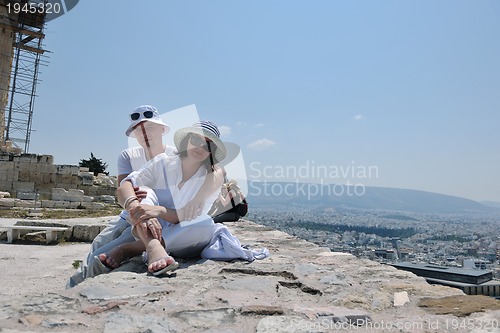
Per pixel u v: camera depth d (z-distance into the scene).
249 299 3.09
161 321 2.54
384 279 3.88
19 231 11.12
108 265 3.99
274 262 4.61
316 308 2.93
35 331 2.29
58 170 25.17
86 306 2.78
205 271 3.93
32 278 6.68
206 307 2.87
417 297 3.26
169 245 4.15
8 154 24.58
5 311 2.62
